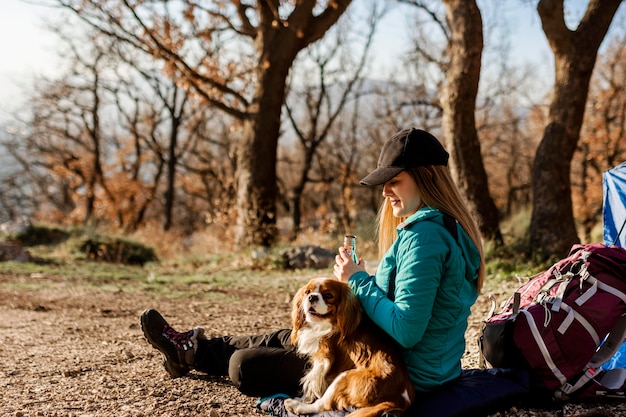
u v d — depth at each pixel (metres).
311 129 30.11
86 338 5.70
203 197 36.59
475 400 3.02
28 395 3.84
